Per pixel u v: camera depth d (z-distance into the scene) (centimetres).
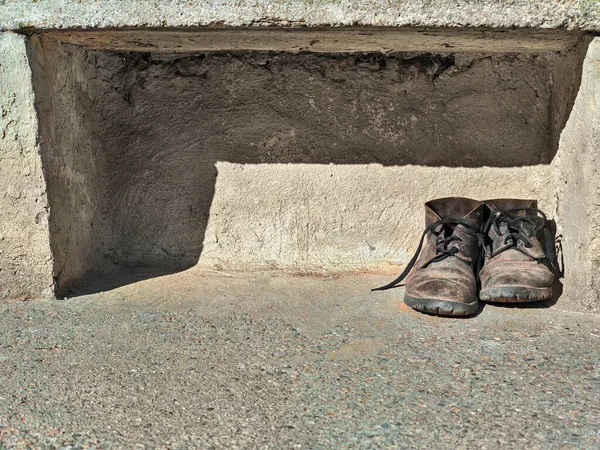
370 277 116
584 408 75
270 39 103
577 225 101
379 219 120
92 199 118
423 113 117
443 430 72
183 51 116
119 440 70
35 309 102
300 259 121
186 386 81
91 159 118
